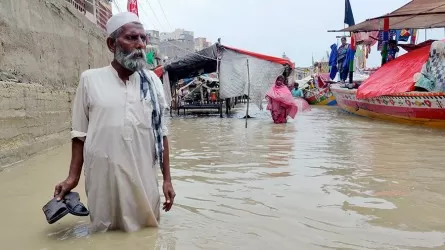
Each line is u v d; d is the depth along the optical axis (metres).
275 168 5.81
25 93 6.55
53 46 8.84
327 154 7.00
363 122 13.62
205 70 19.28
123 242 2.99
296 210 3.82
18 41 6.76
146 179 3.22
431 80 11.36
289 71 16.06
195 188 4.66
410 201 4.12
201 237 3.11
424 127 11.59
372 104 14.36
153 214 3.27
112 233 3.17
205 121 15.38
